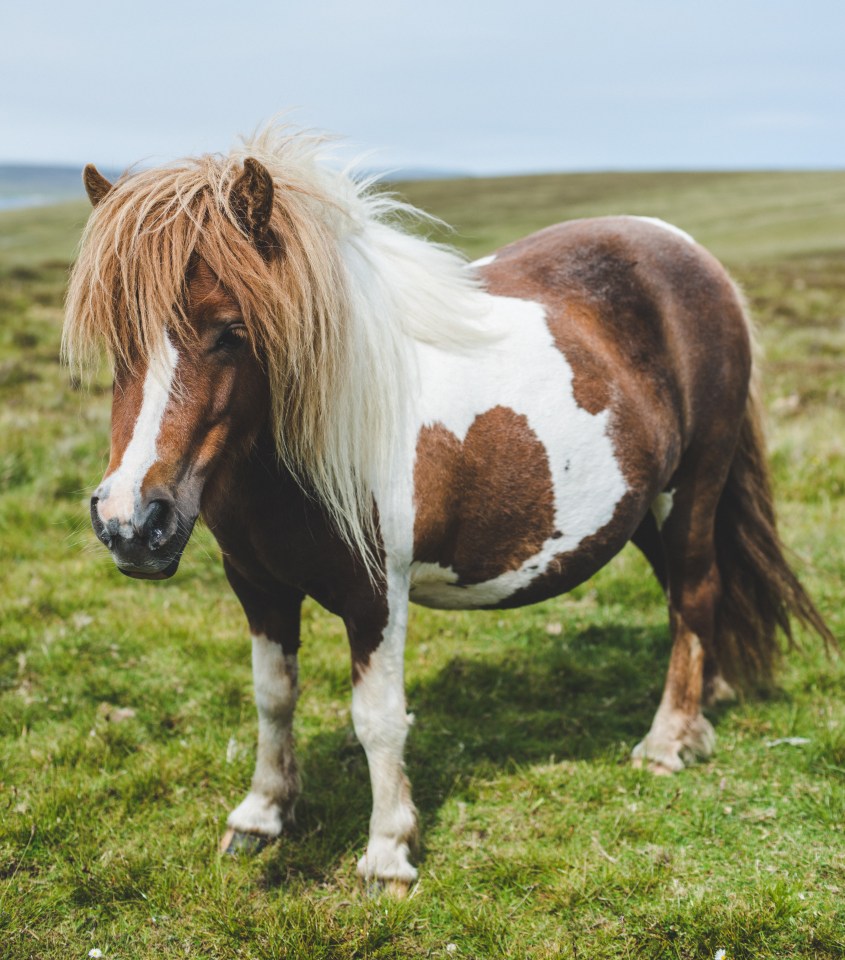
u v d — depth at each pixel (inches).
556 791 123.4
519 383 105.7
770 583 137.3
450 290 104.0
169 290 74.0
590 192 2127.2
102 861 109.3
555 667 157.3
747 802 120.9
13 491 235.5
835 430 284.4
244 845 111.7
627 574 192.2
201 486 79.3
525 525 107.2
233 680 152.3
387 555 96.6
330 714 143.6
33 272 761.6
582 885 104.3
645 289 120.3
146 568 75.6
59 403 316.5
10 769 127.4
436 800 122.6
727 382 127.3
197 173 80.5
